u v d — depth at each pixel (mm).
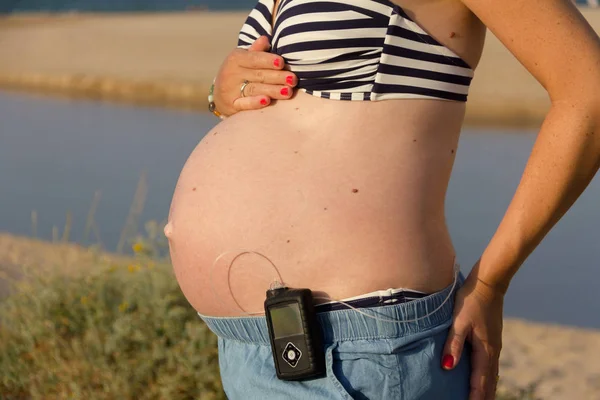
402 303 1507
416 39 1555
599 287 6230
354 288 1515
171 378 3434
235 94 1769
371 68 1557
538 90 15570
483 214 7895
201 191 1694
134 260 4320
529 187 1464
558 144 1419
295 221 1558
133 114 15570
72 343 3783
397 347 1485
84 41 31000
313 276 1537
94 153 11492
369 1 1542
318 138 1602
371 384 1478
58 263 4703
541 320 5629
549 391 4273
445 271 1596
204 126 13898
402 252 1534
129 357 3621
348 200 1541
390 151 1565
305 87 1633
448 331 1556
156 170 10211
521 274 6598
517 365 4684
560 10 1409
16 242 6828
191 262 1700
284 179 1592
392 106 1569
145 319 3641
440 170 1618
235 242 1608
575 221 7926
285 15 1644
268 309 1521
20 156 11422
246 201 1612
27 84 20984
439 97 1585
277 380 1547
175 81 19562
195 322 3627
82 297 3893
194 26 38906
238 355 1650
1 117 15438
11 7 82938
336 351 1502
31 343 3816
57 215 8211
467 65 1608
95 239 7273
